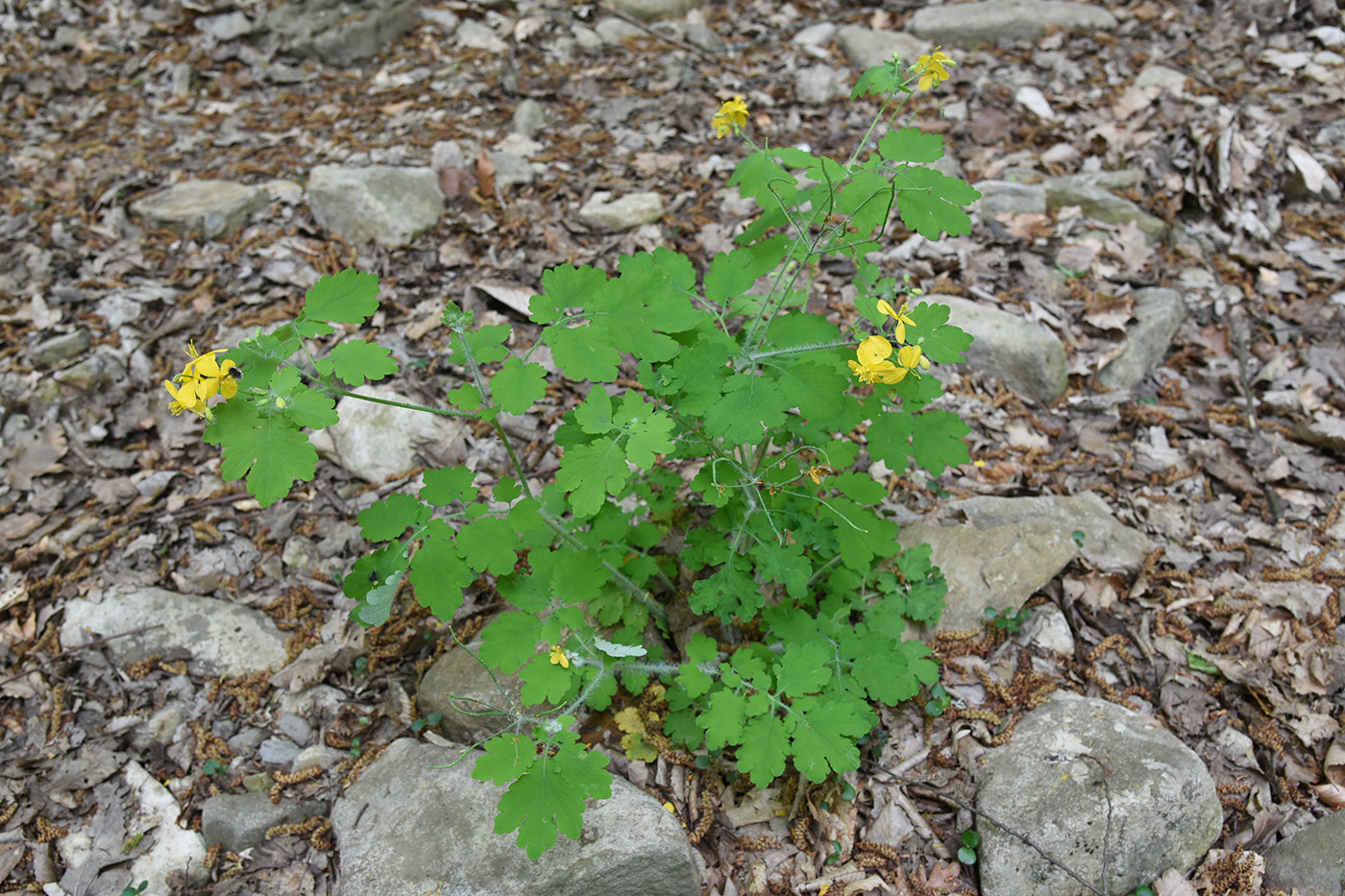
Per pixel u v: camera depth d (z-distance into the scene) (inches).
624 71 216.2
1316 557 120.3
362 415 136.9
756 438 74.3
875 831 98.3
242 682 112.8
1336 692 107.4
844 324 152.3
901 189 79.1
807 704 80.7
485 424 139.9
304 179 184.5
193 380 64.9
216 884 96.7
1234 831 98.3
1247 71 205.5
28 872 97.7
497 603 117.6
